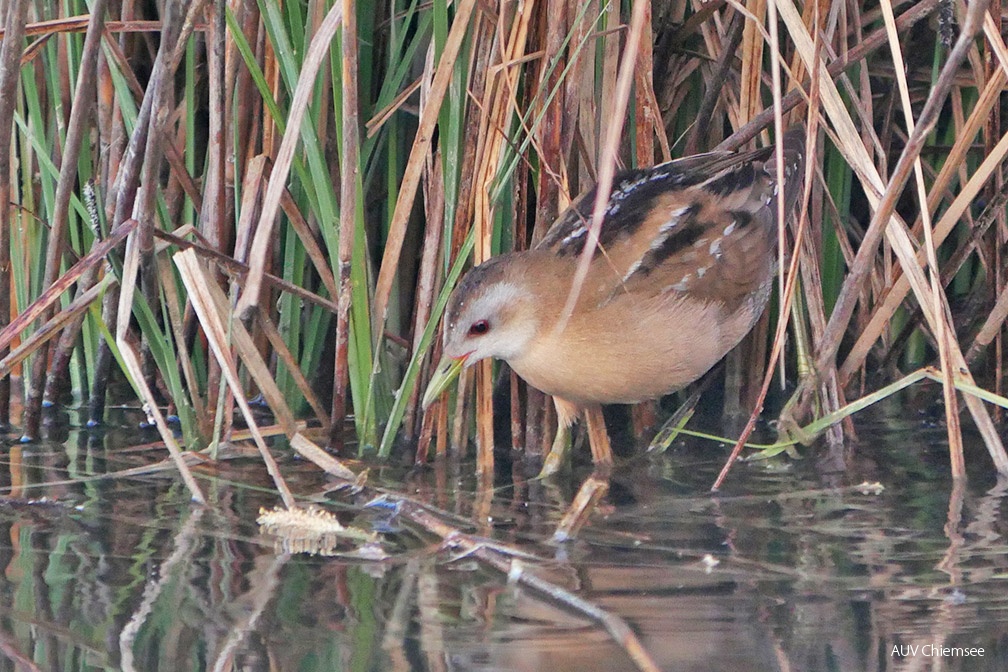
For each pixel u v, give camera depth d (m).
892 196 7.13
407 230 8.91
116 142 8.50
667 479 7.81
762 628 5.38
